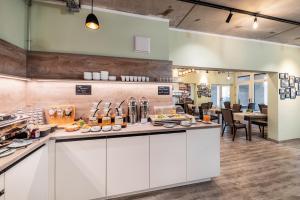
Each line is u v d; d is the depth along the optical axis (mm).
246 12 3035
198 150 2561
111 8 2885
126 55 2984
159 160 2375
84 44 2758
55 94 2641
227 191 2418
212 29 3812
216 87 11172
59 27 2650
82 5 2762
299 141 4996
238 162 3441
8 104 2078
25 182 1499
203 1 2736
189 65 3832
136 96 3037
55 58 2555
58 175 2002
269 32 4023
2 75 1831
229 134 5906
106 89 2877
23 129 1970
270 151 4105
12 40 2133
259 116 5188
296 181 2684
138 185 2287
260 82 8227
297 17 3273
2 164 1168
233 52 4258
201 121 2939
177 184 2543
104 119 2535
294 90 5109
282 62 4902
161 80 3121
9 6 2064
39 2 2576
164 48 3232
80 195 2074
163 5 2809
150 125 2633
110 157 2170
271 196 2291
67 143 2027
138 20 3078
